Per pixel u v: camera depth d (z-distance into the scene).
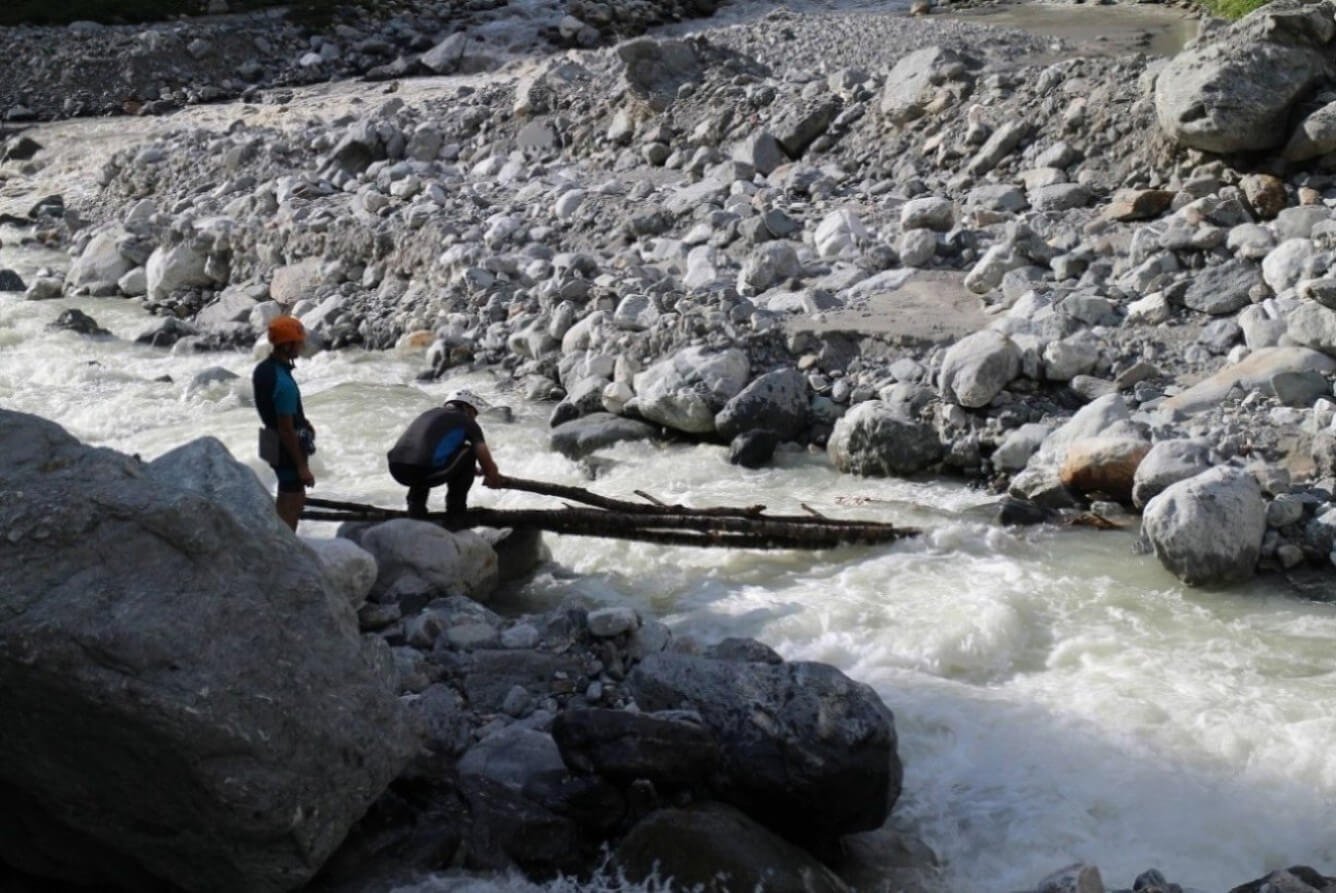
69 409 14.76
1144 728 7.86
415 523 9.39
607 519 10.23
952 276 15.16
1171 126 15.41
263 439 9.23
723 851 6.35
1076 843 6.99
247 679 5.76
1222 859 6.86
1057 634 9.18
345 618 6.26
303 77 33.00
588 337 14.96
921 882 6.73
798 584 10.04
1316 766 7.43
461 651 8.21
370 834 6.64
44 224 23.84
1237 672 8.53
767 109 19.64
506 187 20.12
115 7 34.97
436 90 29.81
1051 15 28.44
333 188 21.16
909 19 26.03
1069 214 15.55
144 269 20.22
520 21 34.94
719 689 6.97
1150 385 12.41
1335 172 14.74
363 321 17.42
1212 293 13.34
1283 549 10.00
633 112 20.77
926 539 10.70
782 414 12.88
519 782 6.96
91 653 5.54
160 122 29.47
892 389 12.96
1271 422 11.40
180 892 6.12
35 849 6.25
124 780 5.78
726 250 16.47
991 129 17.44
